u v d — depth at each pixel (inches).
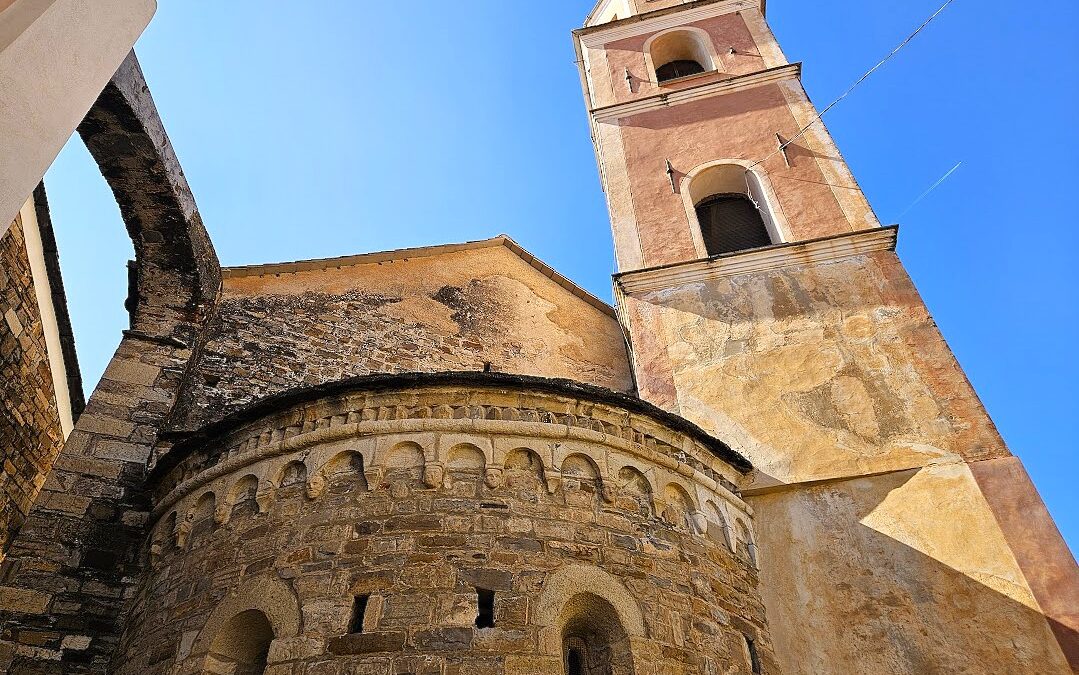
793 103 602.5
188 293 464.4
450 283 590.6
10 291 433.7
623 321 535.2
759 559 350.9
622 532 284.7
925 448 375.9
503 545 262.7
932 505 353.4
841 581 338.0
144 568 327.0
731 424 410.3
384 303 550.0
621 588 266.5
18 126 170.7
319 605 246.5
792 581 340.8
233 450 318.7
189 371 438.9
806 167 551.5
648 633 259.8
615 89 676.1
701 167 576.7
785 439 395.5
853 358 424.5
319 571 256.4
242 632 258.7
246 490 300.7
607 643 259.0
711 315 470.9
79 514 356.5
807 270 479.2
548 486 285.0
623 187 582.6
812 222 514.6
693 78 657.0
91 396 401.1
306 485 283.0
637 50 710.5
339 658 232.8
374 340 521.3
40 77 180.4
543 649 238.5
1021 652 303.7
